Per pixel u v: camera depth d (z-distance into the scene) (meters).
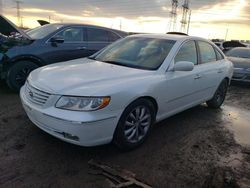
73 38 6.65
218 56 5.76
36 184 2.86
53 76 3.60
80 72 3.75
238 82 9.26
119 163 3.36
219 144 4.18
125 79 3.57
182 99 4.52
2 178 2.91
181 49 4.50
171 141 4.13
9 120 4.39
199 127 4.82
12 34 6.00
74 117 3.03
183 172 3.30
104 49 5.06
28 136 3.87
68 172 3.10
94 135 3.14
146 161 3.47
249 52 10.60
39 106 3.31
